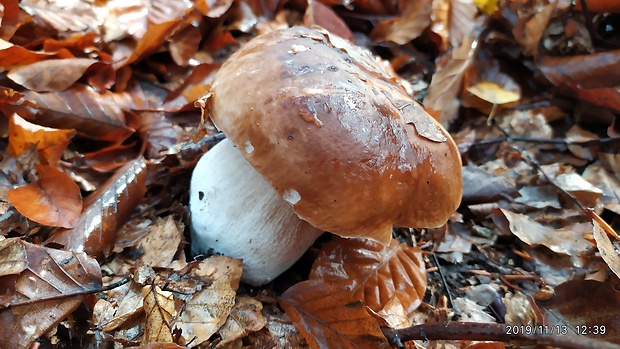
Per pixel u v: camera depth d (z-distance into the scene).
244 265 0.15
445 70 0.25
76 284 0.12
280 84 0.12
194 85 0.22
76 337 0.12
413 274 0.17
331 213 0.12
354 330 0.14
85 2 0.21
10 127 0.15
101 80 0.19
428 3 0.27
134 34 0.21
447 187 0.13
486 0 0.25
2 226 0.14
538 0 0.24
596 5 0.24
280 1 0.26
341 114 0.12
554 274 0.18
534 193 0.21
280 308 0.15
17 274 0.12
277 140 0.12
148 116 0.20
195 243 0.16
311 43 0.14
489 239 0.20
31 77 0.17
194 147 0.19
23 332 0.12
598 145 0.23
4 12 0.18
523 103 0.25
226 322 0.14
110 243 0.15
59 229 0.15
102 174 0.18
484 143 0.24
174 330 0.13
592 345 0.09
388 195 0.12
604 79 0.23
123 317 0.13
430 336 0.13
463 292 0.18
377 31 0.29
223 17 0.24
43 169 0.15
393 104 0.13
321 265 0.17
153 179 0.18
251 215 0.15
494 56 0.26
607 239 0.17
